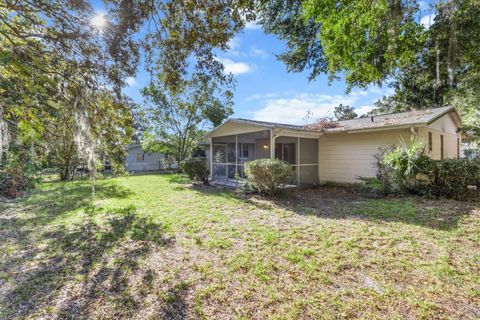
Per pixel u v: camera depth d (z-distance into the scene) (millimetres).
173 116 19516
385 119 9352
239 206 6473
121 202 7098
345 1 5074
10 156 7828
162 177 15703
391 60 5551
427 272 2830
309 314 2176
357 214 5395
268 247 3648
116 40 3383
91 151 4285
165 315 2221
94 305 2389
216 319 2152
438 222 4621
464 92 10602
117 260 3344
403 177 7188
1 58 2404
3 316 2242
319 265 3059
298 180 9625
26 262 3322
